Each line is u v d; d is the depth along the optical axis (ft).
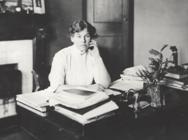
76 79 7.12
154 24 11.82
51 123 4.93
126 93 6.14
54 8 10.92
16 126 9.21
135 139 4.57
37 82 8.77
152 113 5.43
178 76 7.39
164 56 11.64
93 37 6.87
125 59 12.40
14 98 9.88
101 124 4.84
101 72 7.20
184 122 5.36
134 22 12.35
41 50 10.50
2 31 9.40
